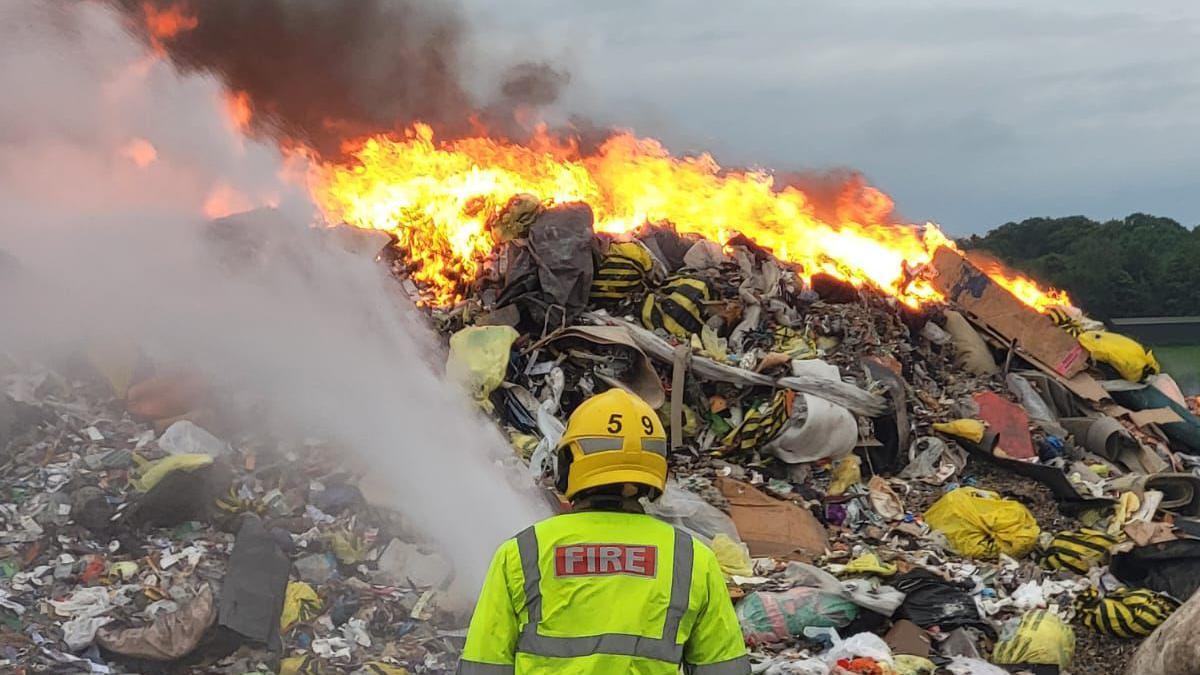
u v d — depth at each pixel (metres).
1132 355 11.80
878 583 7.39
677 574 3.05
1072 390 11.11
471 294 10.18
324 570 6.79
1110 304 35.94
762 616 6.89
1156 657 6.46
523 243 10.12
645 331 9.64
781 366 9.49
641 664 2.95
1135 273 36.12
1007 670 6.79
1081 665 6.99
